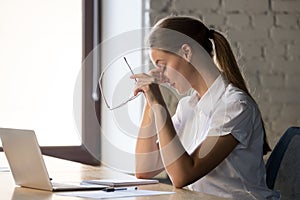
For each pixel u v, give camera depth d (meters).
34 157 2.47
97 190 2.53
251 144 3.04
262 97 4.99
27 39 4.96
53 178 2.94
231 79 3.08
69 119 5.05
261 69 4.98
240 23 4.92
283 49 5.01
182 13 4.81
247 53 4.95
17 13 4.92
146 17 4.76
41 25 4.98
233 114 2.93
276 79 5.01
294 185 3.23
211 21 4.87
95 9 5.05
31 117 5.00
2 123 4.95
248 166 3.02
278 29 4.99
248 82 4.96
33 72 4.99
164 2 4.78
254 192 3.01
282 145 3.36
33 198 2.30
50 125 5.04
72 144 5.05
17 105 4.97
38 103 5.02
